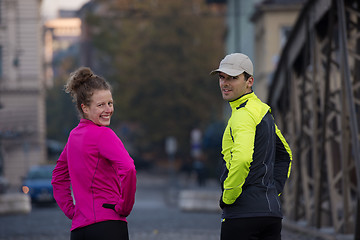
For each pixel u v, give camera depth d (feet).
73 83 24.71
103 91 24.58
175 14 344.28
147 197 188.85
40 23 298.76
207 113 347.36
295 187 75.05
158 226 85.15
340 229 59.11
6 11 286.05
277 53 194.39
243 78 26.11
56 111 473.67
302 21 67.05
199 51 348.59
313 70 63.21
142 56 346.54
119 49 350.43
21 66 284.20
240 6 263.49
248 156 24.44
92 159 23.90
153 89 343.46
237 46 238.48
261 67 205.98
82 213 23.93
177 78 343.46
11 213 118.32
